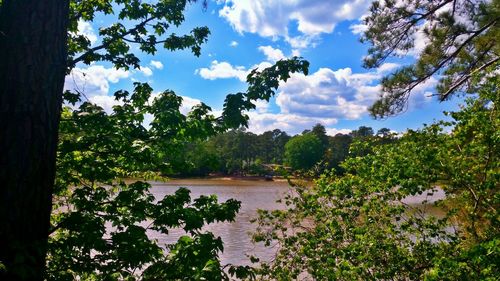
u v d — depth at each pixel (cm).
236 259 1541
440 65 1170
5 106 302
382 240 638
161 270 385
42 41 319
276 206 3256
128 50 581
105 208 464
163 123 431
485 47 1109
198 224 398
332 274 601
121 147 454
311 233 712
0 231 289
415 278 598
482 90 667
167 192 3919
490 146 605
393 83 1195
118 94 555
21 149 301
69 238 355
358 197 692
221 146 10131
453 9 1098
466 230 637
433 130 673
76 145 439
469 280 479
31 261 284
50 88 323
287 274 682
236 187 5875
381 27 1166
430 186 645
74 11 560
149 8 567
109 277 361
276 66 439
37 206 308
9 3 321
